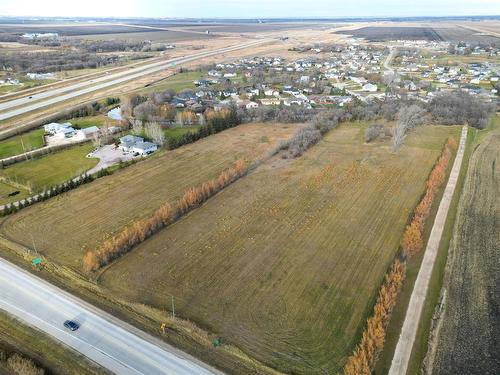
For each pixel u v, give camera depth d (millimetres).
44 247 70312
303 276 63031
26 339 51500
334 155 114125
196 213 82125
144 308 55719
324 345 50438
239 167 99688
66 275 63281
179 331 52500
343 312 55688
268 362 47906
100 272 63625
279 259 67188
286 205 85438
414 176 99688
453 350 49969
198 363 47969
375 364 47719
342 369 47062
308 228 76562
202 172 102562
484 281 62344
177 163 108750
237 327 52938
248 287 60469
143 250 69438
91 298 58406
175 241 72188
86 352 49500
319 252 69188
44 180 98750
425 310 56219
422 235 74125
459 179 98250
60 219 79625
